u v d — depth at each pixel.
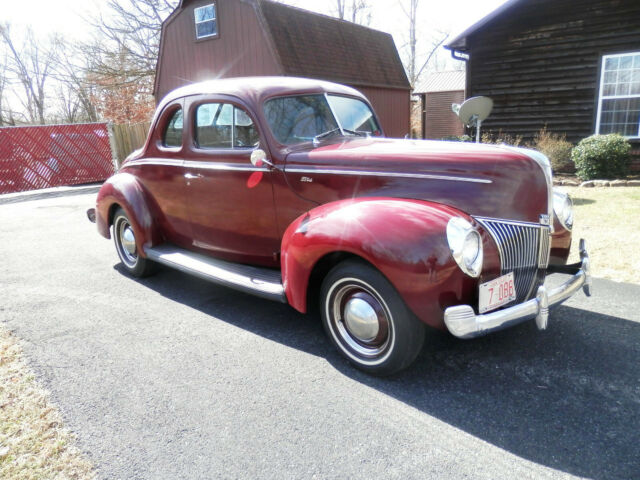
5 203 11.04
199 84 4.14
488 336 3.28
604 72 10.38
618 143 9.66
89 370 2.98
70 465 2.13
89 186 13.92
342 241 2.65
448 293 2.47
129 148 15.72
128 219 4.59
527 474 2.01
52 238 6.91
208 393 2.70
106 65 24.39
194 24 15.64
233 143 3.72
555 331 3.31
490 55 11.56
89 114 34.50
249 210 3.68
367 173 3.05
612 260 4.70
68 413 2.53
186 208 4.18
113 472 2.09
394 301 2.57
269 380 2.82
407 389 2.69
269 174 3.49
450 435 2.29
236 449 2.23
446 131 28.47
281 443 2.26
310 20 15.83
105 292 4.45
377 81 17.39
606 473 2.01
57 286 4.65
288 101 3.70
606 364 2.87
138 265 4.72
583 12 10.31
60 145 13.98
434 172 2.87
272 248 3.67
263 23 13.93
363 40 17.94
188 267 3.93
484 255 2.60
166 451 2.22
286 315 3.81
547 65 10.95
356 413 2.48
